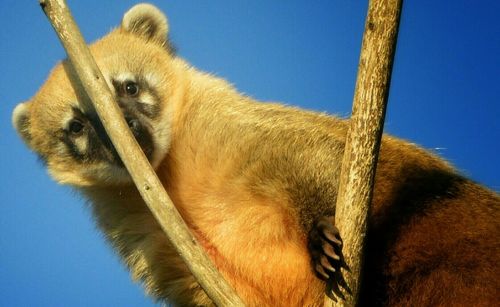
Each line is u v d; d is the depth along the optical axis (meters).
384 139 12.50
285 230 10.62
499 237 10.72
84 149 12.45
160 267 11.40
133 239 11.88
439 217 10.91
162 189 8.27
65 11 8.45
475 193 11.41
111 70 12.77
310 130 11.52
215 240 10.95
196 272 8.13
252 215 10.74
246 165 11.12
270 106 12.30
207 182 11.19
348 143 8.41
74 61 8.46
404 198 11.20
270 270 10.59
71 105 12.59
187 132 11.76
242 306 8.10
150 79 12.77
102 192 12.25
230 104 12.23
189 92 12.59
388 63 8.13
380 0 7.96
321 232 9.59
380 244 10.73
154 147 11.61
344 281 8.67
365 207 8.45
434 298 10.45
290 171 10.89
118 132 8.38
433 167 11.96
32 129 13.65
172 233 8.18
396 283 10.55
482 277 10.33
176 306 11.66
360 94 8.25
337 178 10.73
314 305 10.52
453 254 10.54
